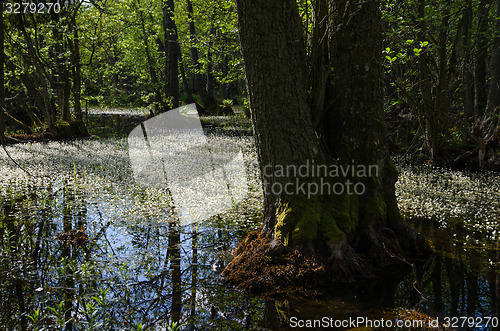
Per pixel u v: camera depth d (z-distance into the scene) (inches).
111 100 903.1
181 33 1016.9
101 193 308.3
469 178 373.7
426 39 350.9
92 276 166.1
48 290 152.9
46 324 128.4
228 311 138.2
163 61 896.3
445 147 443.5
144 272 171.6
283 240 167.3
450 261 182.2
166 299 148.2
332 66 185.3
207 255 191.5
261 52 160.9
